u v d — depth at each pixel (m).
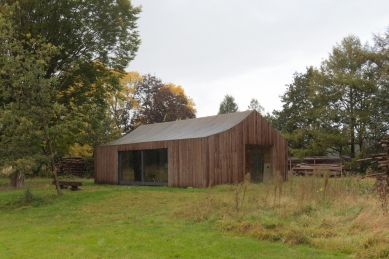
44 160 17.16
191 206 13.06
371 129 34.97
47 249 8.62
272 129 24.45
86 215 13.30
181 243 8.80
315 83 38.47
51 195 17.84
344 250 7.75
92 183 27.67
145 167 23.89
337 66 37.00
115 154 26.09
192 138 20.88
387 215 9.25
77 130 26.06
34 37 23.41
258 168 24.41
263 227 9.68
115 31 25.94
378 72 34.50
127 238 9.44
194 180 20.56
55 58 24.83
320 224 9.53
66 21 24.23
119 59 26.72
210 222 10.93
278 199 12.58
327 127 37.97
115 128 46.75
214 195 16.22
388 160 14.49
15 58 16.81
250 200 13.04
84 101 25.55
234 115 24.00
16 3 22.28
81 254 8.12
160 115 49.66
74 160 35.38
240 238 9.12
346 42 36.88
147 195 17.25
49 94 17.80
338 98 36.84
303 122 46.03
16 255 8.16
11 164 16.19
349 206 11.33
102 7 25.41
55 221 12.58
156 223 11.34
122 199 16.22
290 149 38.72
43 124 17.28
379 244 7.66
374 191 14.30
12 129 16.41
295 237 8.61
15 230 11.18
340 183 14.20
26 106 16.69
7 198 18.02
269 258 7.43
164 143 22.44
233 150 21.84
